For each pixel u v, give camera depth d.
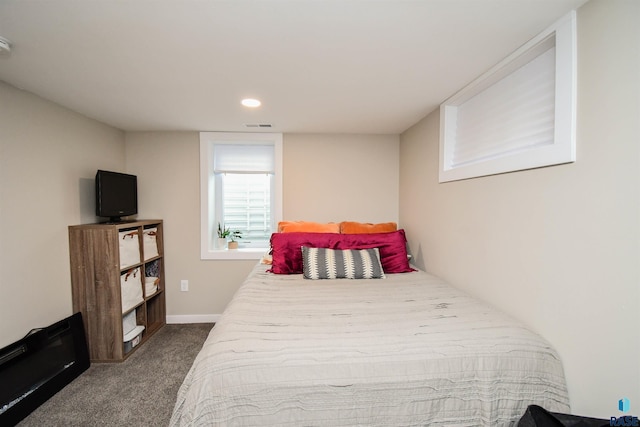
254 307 1.52
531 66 1.40
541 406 1.11
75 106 2.12
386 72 1.59
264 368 1.06
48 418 1.64
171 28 1.17
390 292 1.78
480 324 1.31
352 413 1.05
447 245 2.05
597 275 1.02
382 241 2.38
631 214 0.91
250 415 1.02
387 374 1.07
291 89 1.83
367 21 1.13
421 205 2.49
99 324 2.21
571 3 1.04
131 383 1.97
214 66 1.52
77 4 1.02
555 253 1.18
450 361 1.11
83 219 2.32
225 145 3.09
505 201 1.48
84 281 2.18
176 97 1.96
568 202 1.12
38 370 1.79
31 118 1.87
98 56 1.41
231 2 1.01
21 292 1.79
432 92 1.89
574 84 1.08
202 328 2.84
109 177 2.40
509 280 1.45
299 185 2.99
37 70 1.55
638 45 0.89
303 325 1.30
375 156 3.03
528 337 1.21
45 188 1.97
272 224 3.12
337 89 1.83
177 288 2.96
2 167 1.69
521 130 1.46
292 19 1.12
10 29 1.17
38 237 1.91
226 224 3.20
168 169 2.90
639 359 0.90
